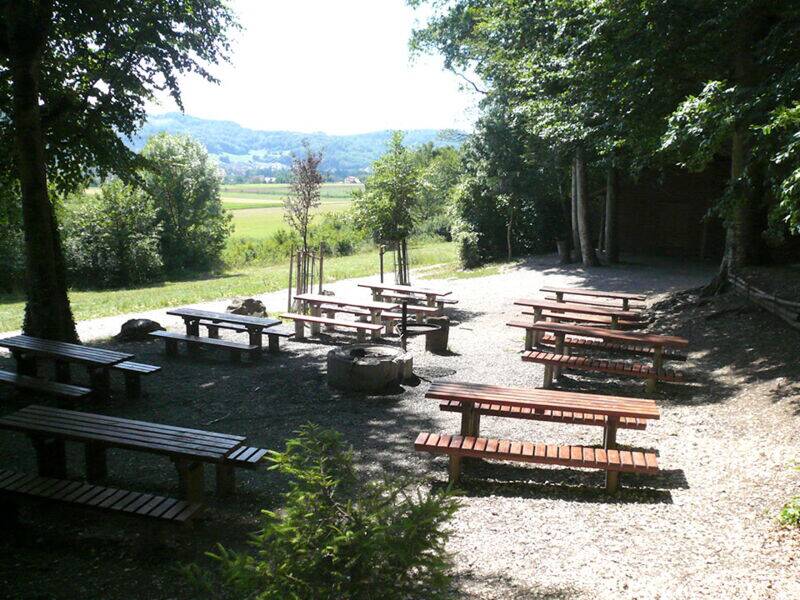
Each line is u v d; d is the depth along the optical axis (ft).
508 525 15.43
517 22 51.75
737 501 16.11
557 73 41.52
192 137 123.44
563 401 19.72
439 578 8.50
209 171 121.90
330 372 29.45
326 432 10.12
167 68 39.52
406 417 25.07
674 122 29.84
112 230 99.81
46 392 24.53
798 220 22.09
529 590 12.22
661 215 75.20
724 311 37.06
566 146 63.62
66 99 36.06
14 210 44.39
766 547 13.57
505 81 72.84
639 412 18.66
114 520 15.97
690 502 16.47
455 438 18.95
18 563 13.73
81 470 19.42
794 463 17.63
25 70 31.40
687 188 72.79
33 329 33.14
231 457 16.72
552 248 85.46
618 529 15.07
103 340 40.55
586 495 17.42
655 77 34.37
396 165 55.16
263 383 30.09
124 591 12.54
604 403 19.61
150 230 104.22
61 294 36.81
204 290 74.95
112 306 61.26
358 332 39.58
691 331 35.99
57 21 35.22
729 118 26.68
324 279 78.59
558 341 30.32
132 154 41.93
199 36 40.29
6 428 17.28
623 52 34.06
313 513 8.87
